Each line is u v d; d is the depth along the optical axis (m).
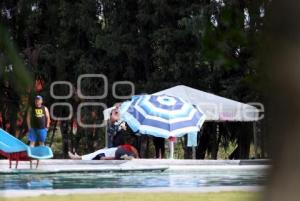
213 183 43.78
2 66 4.18
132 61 89.56
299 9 4.30
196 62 82.94
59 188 38.19
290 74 4.35
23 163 53.41
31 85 4.22
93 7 88.62
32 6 83.50
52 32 92.38
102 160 57.22
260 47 4.65
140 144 77.12
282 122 4.43
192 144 65.94
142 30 89.19
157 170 53.44
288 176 4.40
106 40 85.69
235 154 83.75
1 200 4.87
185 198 30.75
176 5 86.75
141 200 29.86
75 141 87.88
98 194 32.19
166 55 84.94
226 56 6.67
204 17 7.79
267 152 4.56
